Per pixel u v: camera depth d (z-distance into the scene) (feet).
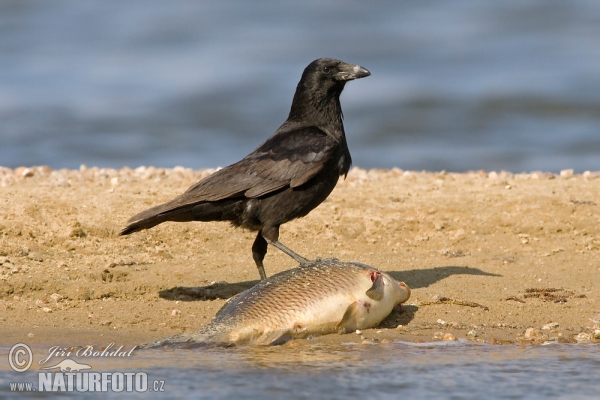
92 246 45.32
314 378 30.99
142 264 44.04
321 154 41.04
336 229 49.03
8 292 40.09
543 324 37.96
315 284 35.04
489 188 55.57
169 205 39.50
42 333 35.94
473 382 31.04
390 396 29.55
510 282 42.65
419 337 35.94
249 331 33.71
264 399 29.01
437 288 41.39
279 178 40.29
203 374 31.24
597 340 35.99
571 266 45.29
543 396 29.91
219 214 40.75
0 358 32.99
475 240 48.60
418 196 53.98
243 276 42.98
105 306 39.24
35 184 54.44
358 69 43.04
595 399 29.78
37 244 44.83
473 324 37.70
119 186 54.29
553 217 50.55
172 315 38.14
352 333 35.94
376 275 35.91
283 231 48.52
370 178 59.21
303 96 43.52
